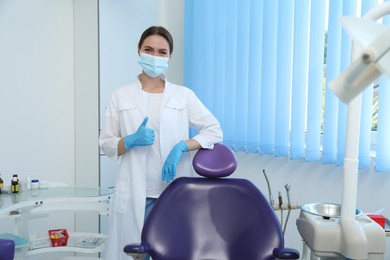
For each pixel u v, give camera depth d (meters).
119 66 2.47
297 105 2.16
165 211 1.44
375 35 0.60
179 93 1.77
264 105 2.27
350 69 0.58
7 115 2.15
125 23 2.49
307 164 2.24
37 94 2.30
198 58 2.52
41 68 2.31
